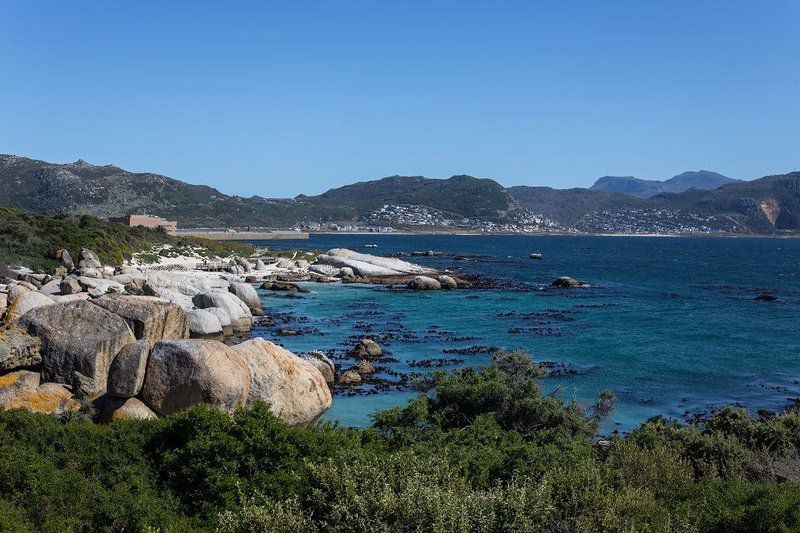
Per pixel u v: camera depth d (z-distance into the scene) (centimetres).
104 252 7356
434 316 5741
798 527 1166
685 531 1105
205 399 1864
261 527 997
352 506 1012
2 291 4328
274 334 4691
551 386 3500
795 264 13500
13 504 1227
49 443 1474
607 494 1194
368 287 7756
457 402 2216
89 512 1248
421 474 1117
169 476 1396
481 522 979
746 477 1716
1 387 1880
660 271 11050
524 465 1457
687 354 4316
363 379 3534
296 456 1415
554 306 6431
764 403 3288
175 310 2295
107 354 1997
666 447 1780
